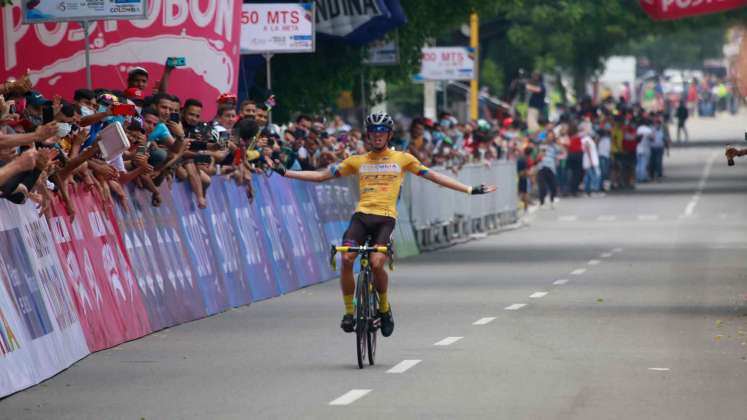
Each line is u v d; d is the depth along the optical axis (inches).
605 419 807.1
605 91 6579.7
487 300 1481.3
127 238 1253.7
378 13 2101.4
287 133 1825.8
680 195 3764.8
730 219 2947.8
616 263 1957.4
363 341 1019.9
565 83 6048.2
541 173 3361.2
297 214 1747.0
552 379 951.0
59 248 1100.5
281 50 1857.8
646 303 1433.3
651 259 2018.9
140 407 871.7
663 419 807.1
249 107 1601.9
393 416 823.1
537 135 3400.6
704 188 4025.6
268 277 1582.2
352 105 2824.8
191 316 1344.7
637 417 813.2
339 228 1925.4
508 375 970.7
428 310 1391.5
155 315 1268.5
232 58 1694.1
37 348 991.6
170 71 1450.5
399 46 2484.0
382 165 1080.2
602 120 4008.4
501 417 815.1
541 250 2230.6
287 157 1763.0
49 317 1034.1
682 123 6382.9
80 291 1123.9
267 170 1647.4
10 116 1021.8
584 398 876.0
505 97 4628.4
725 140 6643.7
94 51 1594.5
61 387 955.3
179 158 1349.7
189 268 1371.8
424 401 872.3
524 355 1067.3
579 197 3764.8
